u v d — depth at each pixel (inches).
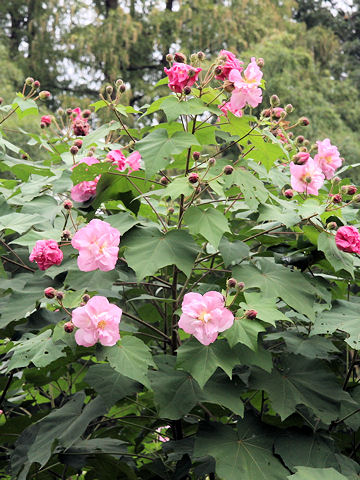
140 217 119.3
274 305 90.6
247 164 101.9
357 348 94.4
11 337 111.1
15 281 110.6
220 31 589.9
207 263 131.1
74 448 104.4
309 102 467.8
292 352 103.0
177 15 633.0
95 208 105.2
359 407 106.5
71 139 133.0
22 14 655.1
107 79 614.2
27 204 112.2
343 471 98.5
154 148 93.0
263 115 103.7
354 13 779.4
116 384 97.3
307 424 105.7
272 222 116.4
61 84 616.7
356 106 558.9
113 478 111.8
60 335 87.3
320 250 99.5
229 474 90.6
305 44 608.1
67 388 135.4
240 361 91.1
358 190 128.0
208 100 101.2
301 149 112.5
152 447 147.1
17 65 574.9
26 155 136.3
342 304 105.4
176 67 93.5
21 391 141.3
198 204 103.8
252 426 99.0
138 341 89.2
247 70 97.6
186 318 86.0
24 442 105.2
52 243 90.6
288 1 681.6
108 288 94.6
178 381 96.0
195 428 123.0
